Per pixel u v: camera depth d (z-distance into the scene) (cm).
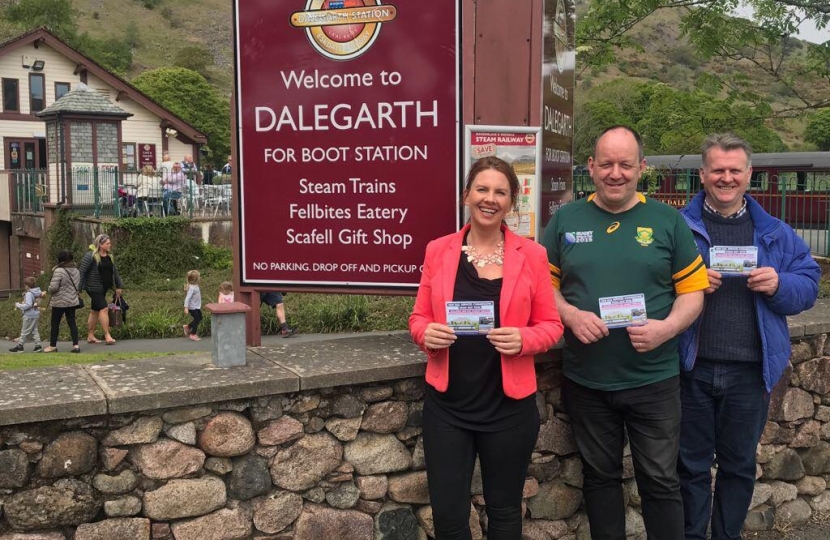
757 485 439
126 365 325
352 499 329
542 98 368
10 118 3212
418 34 358
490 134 360
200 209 2202
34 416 267
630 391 323
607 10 1205
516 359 294
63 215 2127
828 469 461
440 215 365
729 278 351
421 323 300
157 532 293
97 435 283
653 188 1330
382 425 332
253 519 309
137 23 13200
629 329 311
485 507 342
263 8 373
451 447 296
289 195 380
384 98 365
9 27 6206
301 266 383
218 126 6203
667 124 1283
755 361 353
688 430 362
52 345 1219
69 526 282
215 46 13212
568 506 378
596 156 319
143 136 3378
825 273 1285
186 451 296
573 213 334
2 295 2203
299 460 316
